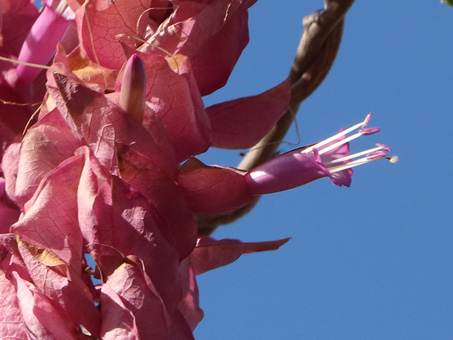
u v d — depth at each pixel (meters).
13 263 0.39
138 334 0.37
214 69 0.40
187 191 0.39
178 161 0.39
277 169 0.40
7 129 0.41
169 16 0.41
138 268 0.37
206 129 0.39
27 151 0.39
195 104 0.39
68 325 0.38
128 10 0.40
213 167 0.39
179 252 0.38
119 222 0.37
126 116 0.38
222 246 0.41
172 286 0.37
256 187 0.40
